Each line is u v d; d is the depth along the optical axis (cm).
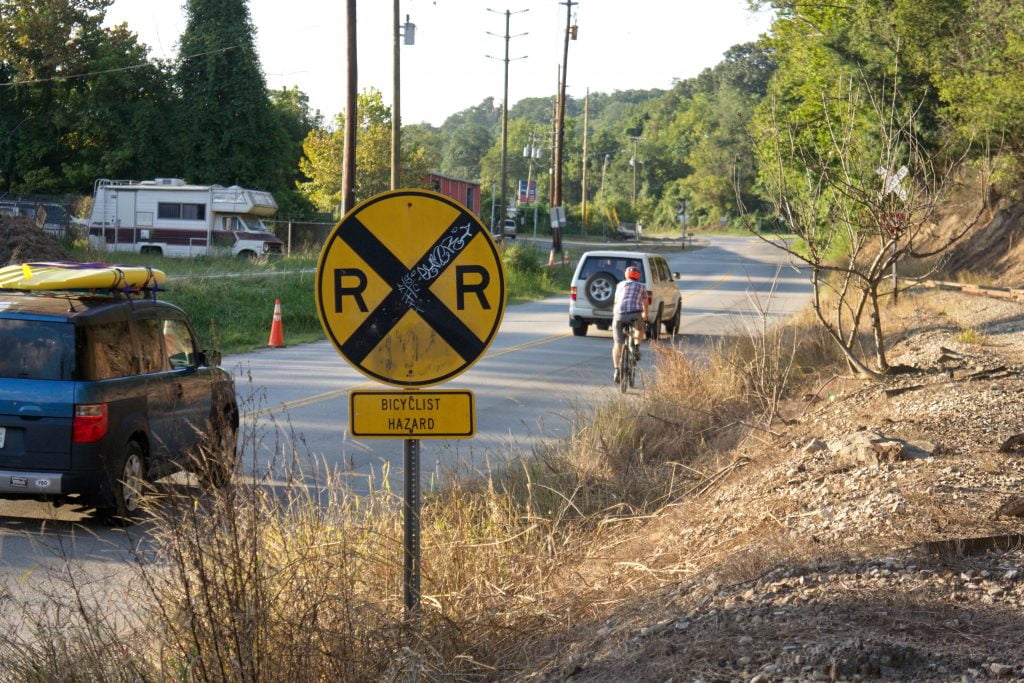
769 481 930
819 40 4147
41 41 7012
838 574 593
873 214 1495
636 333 1792
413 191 568
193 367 1156
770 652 479
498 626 611
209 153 7250
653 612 598
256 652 490
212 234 5147
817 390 1541
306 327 3036
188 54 7212
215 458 562
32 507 1042
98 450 959
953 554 612
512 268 4991
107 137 7244
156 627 551
